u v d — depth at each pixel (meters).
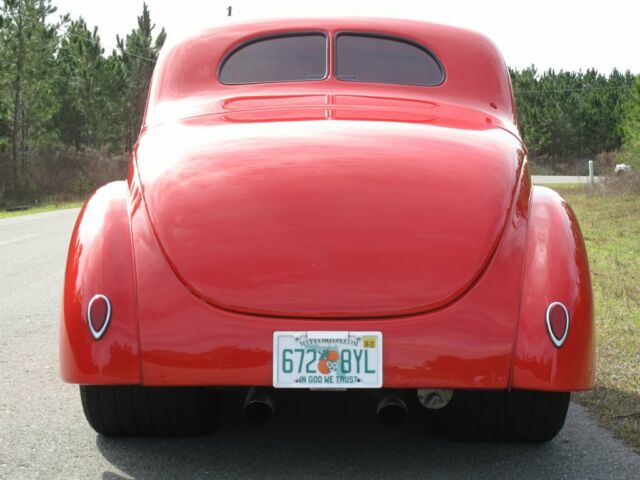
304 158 3.09
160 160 3.22
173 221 2.92
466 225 2.90
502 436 3.25
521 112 92.94
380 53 3.91
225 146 3.21
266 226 2.86
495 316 2.78
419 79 3.86
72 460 3.05
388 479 2.88
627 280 7.66
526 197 3.16
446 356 2.72
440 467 3.00
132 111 55.16
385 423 2.79
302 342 2.71
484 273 2.83
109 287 2.82
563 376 2.75
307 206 2.90
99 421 3.19
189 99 3.76
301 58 3.88
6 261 9.48
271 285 2.76
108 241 2.93
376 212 2.89
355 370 2.70
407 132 3.31
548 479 2.89
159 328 2.77
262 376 2.71
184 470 2.95
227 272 2.79
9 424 3.51
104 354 2.77
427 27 4.02
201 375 2.73
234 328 2.73
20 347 5.05
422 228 2.87
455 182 3.03
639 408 3.79
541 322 2.78
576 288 2.86
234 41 3.93
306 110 3.51
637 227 13.05
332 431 3.41
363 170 3.03
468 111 3.69
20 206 30.88
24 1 35.81
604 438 3.38
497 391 3.10
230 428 3.44
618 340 5.17
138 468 2.97
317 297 2.73
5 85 36.31
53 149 42.34
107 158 44.84
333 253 2.79
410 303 2.75
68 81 50.72
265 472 2.94
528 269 2.88
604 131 86.94
